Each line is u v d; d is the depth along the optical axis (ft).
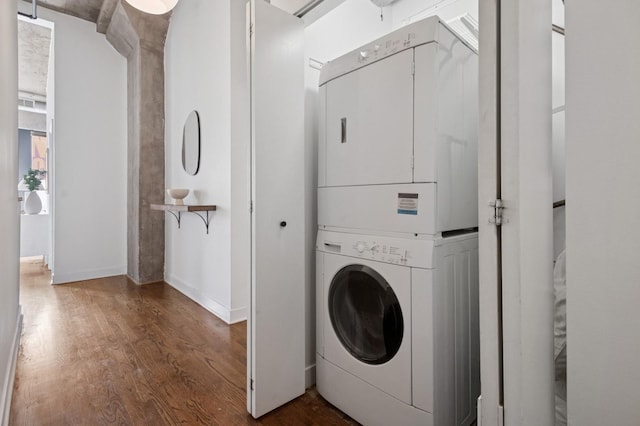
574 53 1.97
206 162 10.41
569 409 2.08
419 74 4.09
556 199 4.81
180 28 11.89
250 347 5.04
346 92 5.08
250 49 4.95
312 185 6.07
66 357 6.87
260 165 4.98
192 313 9.71
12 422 4.83
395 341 4.34
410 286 4.13
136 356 6.95
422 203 4.08
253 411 4.96
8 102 5.77
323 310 5.47
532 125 2.40
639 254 1.80
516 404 2.37
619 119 1.83
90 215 13.64
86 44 13.46
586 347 2.00
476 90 4.96
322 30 6.54
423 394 4.03
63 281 12.97
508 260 2.38
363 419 4.74
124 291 11.89
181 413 5.08
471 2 6.53
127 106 14.39
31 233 19.10
